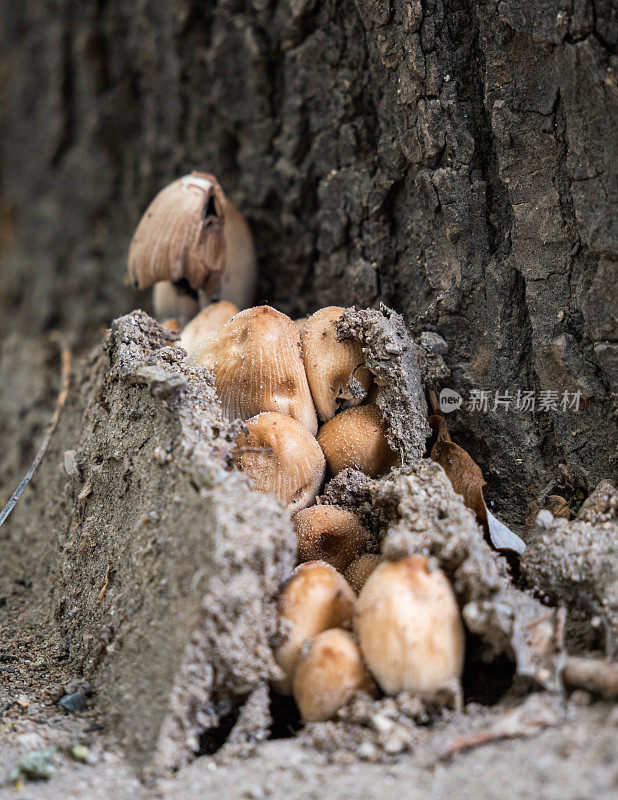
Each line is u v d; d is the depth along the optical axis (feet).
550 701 1.74
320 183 2.03
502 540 1.85
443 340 1.93
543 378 1.90
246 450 1.84
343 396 1.89
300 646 1.78
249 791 1.72
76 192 2.37
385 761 1.73
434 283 1.93
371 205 1.98
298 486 1.86
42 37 2.39
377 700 1.76
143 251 2.00
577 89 1.84
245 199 2.11
